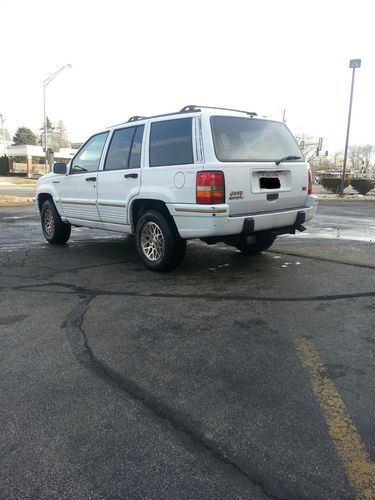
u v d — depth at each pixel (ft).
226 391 9.21
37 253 23.54
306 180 19.45
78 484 6.68
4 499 6.41
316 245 25.53
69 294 15.88
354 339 11.76
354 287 16.43
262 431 7.86
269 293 15.75
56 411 8.54
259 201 17.20
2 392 9.23
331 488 6.54
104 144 21.26
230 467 6.98
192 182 16.31
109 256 22.63
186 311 13.97
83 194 22.65
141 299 15.21
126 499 6.39
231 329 12.48
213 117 16.70
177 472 6.89
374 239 27.99
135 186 18.92
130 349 11.26
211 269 19.43
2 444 7.59
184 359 10.67
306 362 10.46
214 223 15.88
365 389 9.24
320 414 8.36
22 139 326.85
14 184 121.90
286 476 6.78
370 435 7.75
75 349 11.28
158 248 18.65
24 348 11.35
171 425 8.07
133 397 9.01
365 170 190.08
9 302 15.01
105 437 7.75
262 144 18.07
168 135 17.65
